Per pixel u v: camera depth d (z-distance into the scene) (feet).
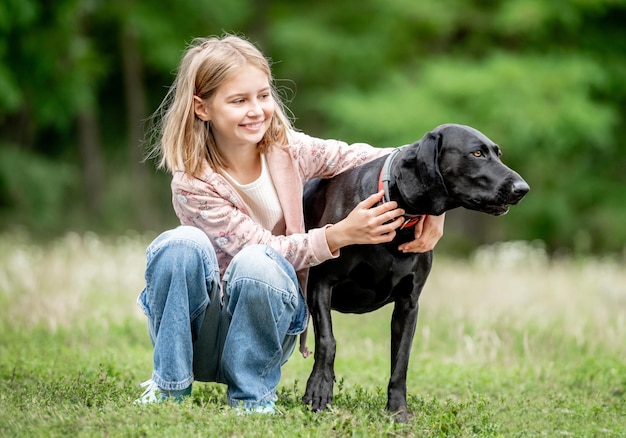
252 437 15.16
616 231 85.56
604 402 21.15
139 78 95.91
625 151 87.40
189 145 17.74
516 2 78.79
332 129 82.89
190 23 94.27
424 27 87.66
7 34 67.97
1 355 24.79
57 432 15.28
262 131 17.74
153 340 18.28
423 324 32.50
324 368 17.53
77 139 103.35
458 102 75.77
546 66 76.59
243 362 17.20
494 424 17.70
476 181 16.46
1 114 77.77
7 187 83.10
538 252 54.03
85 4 75.15
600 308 35.40
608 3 81.10
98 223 90.63
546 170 86.69
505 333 30.04
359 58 88.33
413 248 17.58
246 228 17.57
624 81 83.92
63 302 33.19
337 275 17.80
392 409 18.04
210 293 17.30
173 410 16.07
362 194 17.76
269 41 92.53
